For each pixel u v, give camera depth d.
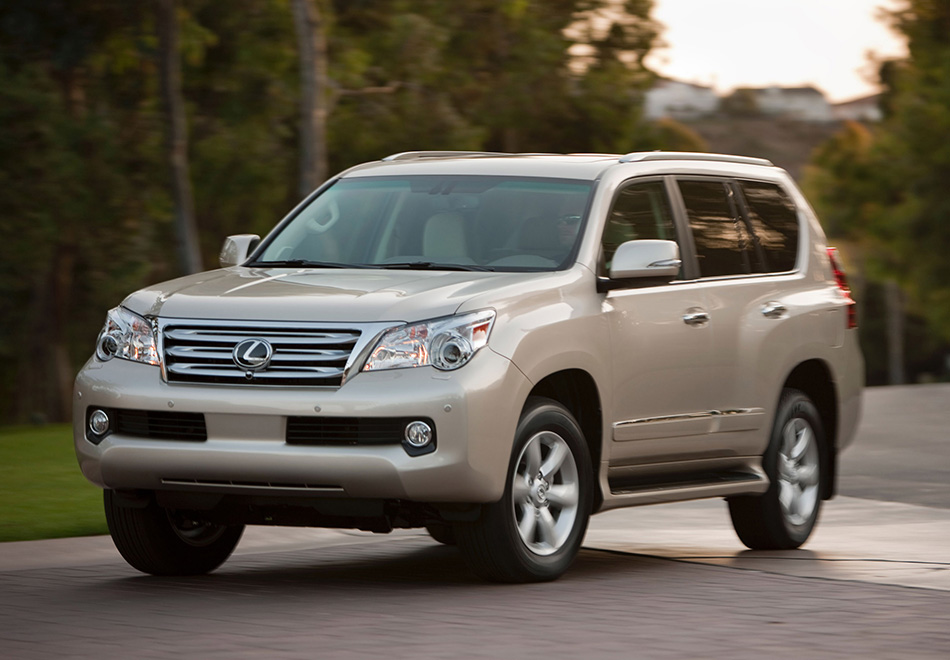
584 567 18.30
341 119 75.62
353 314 15.52
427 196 18.55
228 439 15.53
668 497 18.36
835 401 21.39
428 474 15.19
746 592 15.91
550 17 93.12
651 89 96.94
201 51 72.25
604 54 96.19
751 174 20.86
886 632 13.36
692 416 18.66
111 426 16.22
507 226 17.81
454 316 15.57
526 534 16.31
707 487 18.89
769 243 20.61
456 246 17.75
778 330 20.05
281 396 15.37
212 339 15.78
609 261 17.72
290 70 76.44
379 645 12.71
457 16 86.12
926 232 111.38
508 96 91.06
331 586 16.62
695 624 13.80
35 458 30.86
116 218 72.06
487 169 18.78
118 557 19.38
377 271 17.31
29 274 70.56
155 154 72.12
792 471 20.61
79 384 16.53
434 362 15.38
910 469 31.64
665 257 17.22
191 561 17.64
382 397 15.18
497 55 92.88
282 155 76.69
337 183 19.55
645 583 16.66
